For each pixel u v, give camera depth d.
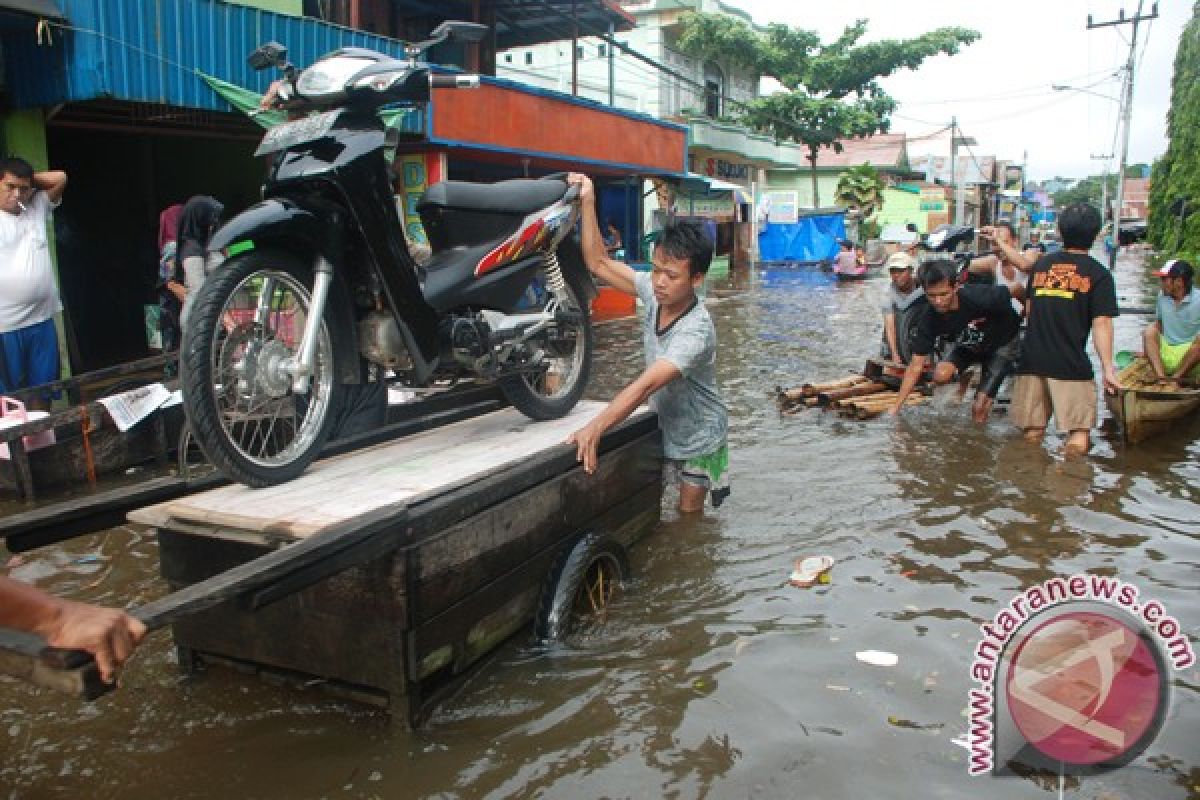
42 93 7.52
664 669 3.32
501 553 3.33
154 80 7.64
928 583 4.01
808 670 3.29
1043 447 6.29
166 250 7.83
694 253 4.14
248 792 2.67
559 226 4.33
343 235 3.39
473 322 3.97
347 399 3.79
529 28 16.98
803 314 15.85
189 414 2.98
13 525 2.94
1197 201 21.25
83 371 9.94
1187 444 6.39
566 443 3.80
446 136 11.05
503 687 3.22
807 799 2.57
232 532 2.94
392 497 3.07
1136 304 17.56
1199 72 24.27
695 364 4.20
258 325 3.29
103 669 1.99
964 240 8.49
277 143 3.40
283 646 3.10
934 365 8.04
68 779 2.75
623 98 26.52
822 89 33.41
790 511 4.98
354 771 2.77
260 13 8.45
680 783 2.66
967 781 2.64
